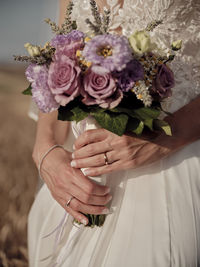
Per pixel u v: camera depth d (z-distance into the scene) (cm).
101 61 111
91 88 119
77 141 144
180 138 142
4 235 297
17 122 653
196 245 140
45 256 178
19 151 489
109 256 143
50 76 120
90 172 144
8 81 1266
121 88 120
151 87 126
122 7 151
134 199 147
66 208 151
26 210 341
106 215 153
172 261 136
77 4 158
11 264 273
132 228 143
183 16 149
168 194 144
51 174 155
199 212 144
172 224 140
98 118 122
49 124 177
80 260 156
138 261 137
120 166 141
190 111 145
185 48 152
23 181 396
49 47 128
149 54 126
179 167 148
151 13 148
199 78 155
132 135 136
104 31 124
